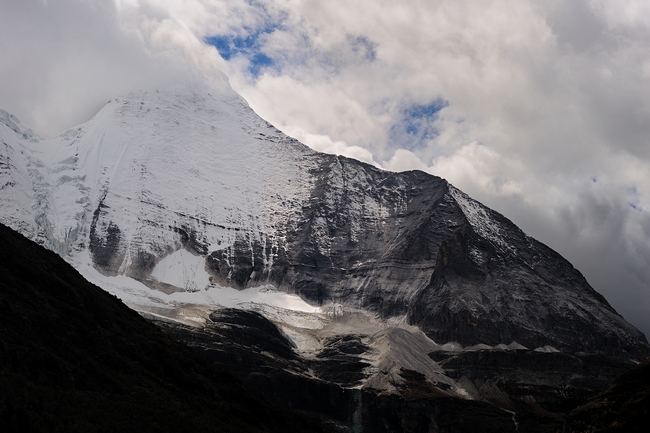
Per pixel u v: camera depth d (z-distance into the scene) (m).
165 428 129.88
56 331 136.38
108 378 134.88
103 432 117.06
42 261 158.88
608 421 158.62
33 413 109.25
